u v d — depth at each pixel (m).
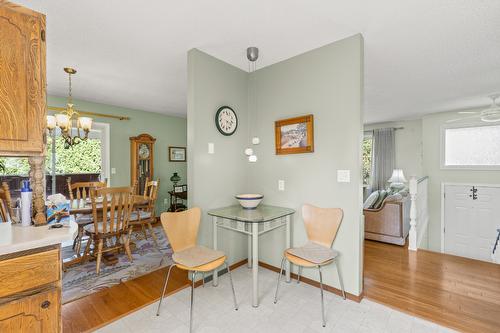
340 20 1.91
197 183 2.37
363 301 2.09
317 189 2.36
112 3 1.69
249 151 2.36
